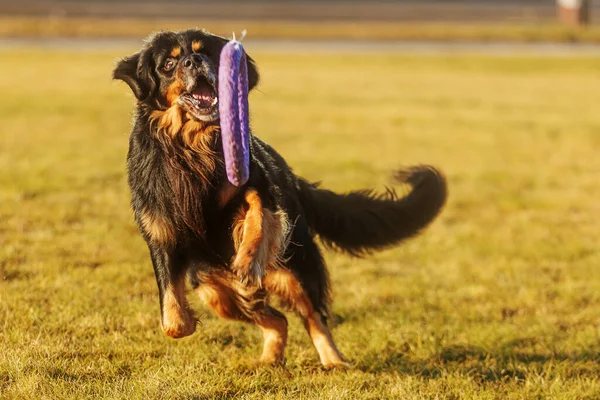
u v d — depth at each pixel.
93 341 7.61
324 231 8.15
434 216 8.36
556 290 10.09
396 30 63.81
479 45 56.62
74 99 28.92
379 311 9.13
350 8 88.81
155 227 6.69
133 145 6.84
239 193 6.71
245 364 7.28
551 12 85.31
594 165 19.31
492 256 11.65
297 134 22.77
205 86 6.67
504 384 7.02
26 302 8.52
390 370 7.39
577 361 7.71
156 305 8.80
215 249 6.90
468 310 9.27
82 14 73.56
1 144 19.33
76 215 12.73
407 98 32.12
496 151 20.94
